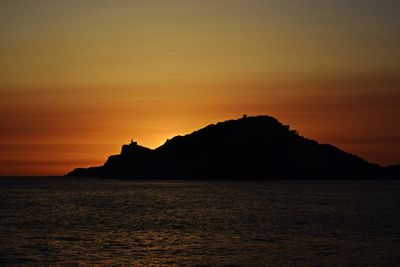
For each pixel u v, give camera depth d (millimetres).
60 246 54781
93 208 110312
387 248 53781
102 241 58375
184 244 56469
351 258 48438
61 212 98750
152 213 97125
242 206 117500
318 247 54562
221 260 47594
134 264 45781
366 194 184375
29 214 93688
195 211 102375
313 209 108188
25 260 47406
